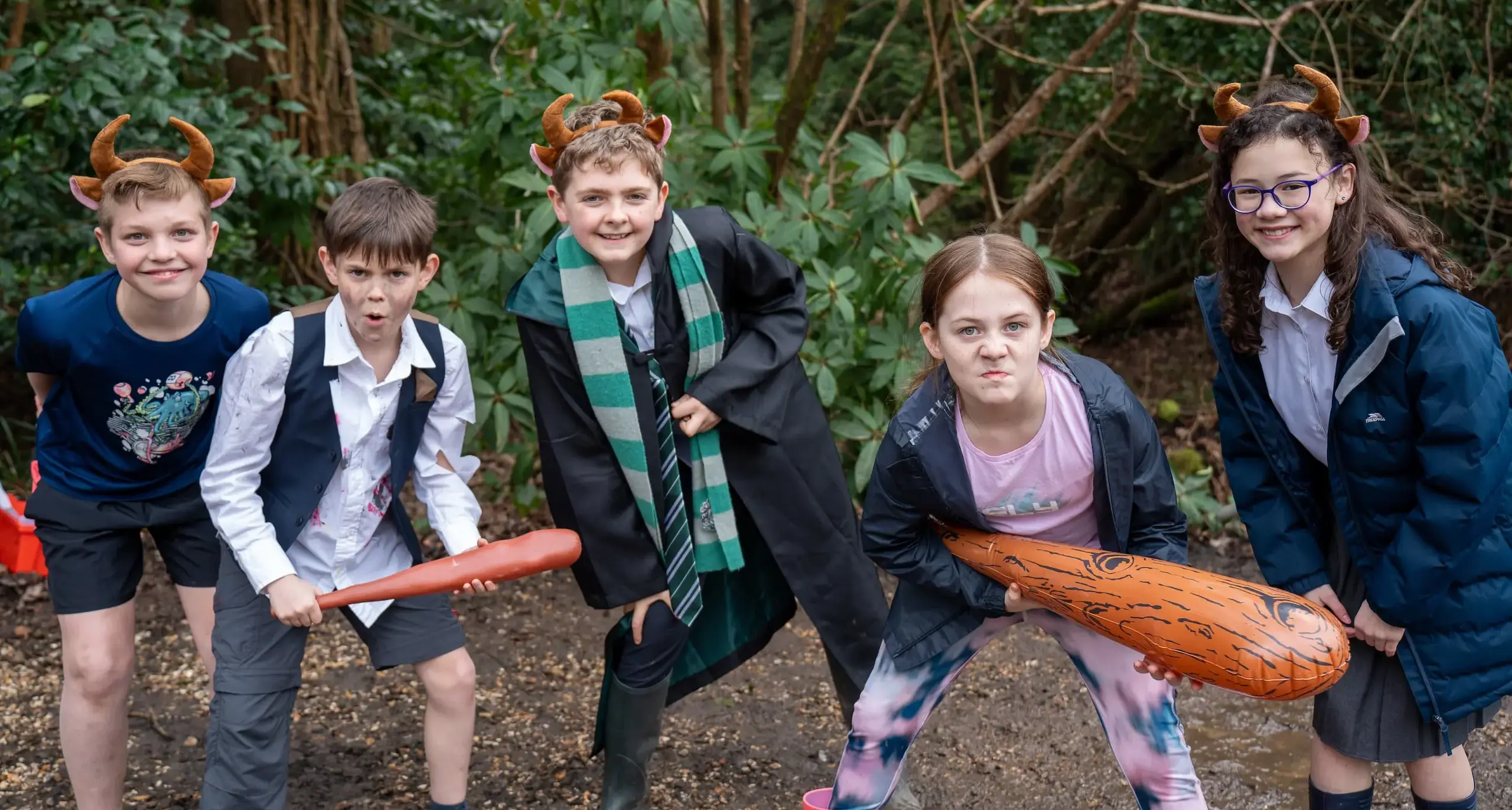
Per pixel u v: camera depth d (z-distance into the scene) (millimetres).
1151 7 5797
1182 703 3877
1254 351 2523
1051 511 2490
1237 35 6938
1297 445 2566
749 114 5891
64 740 2764
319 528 2646
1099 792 3303
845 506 3080
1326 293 2387
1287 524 2576
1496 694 2422
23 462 6203
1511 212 6715
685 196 4863
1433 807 2566
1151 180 7359
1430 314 2266
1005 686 4004
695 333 2867
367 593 2494
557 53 5219
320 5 6836
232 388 2529
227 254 6273
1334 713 2516
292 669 2613
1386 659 2492
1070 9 6227
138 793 3297
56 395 2748
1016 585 2418
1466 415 2252
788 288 2998
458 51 7715
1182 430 6812
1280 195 2324
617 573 2904
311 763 3477
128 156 2662
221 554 2805
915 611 2629
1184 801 2441
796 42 6098
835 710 3854
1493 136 6480
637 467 2838
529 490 5047
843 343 4754
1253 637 2135
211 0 6836
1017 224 6211
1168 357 8453
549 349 2855
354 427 2600
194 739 3625
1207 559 5250
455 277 4766
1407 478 2373
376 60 7371
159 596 4816
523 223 4984
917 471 2459
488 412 4719
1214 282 2582
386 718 3775
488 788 3336
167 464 2836
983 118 8961
